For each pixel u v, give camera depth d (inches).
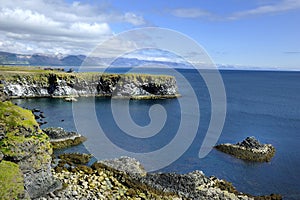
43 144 1034.1
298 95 5826.8
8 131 960.9
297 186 1409.9
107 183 1184.8
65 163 1464.1
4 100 1141.1
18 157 921.5
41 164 1002.7
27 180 944.9
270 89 7071.9
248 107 3981.3
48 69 5940.0
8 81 4200.3
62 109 3272.6
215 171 1549.0
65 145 1834.4
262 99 4997.5
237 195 1242.0
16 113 1044.5
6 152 911.0
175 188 1219.9
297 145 2114.9
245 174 1531.7
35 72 4746.6
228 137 2263.8
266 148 1911.9
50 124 2497.5
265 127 2719.0
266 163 1705.2
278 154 1881.2
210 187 1272.1
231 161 1708.9
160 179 1279.5
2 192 798.5
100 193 1090.7
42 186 1000.2
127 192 1131.9
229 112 3472.0
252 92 6181.1
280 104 4436.5
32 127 1032.8
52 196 999.0
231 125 2726.4
